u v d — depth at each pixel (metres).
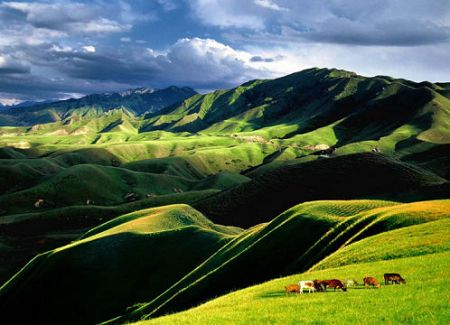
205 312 29.31
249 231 82.62
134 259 88.69
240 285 58.47
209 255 86.44
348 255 43.50
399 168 175.00
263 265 60.41
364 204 72.88
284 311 25.06
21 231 189.25
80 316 79.31
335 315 22.66
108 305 80.00
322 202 76.06
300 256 58.97
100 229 123.19
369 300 25.12
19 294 87.88
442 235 41.34
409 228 46.94
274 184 187.12
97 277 85.62
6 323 83.12
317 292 30.12
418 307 22.27
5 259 156.25
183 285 70.69
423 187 152.50
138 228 102.19
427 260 34.03
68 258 90.75
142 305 74.44
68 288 84.81
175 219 113.81
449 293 24.38
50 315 81.50
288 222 66.00
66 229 194.75
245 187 194.75
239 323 23.27
